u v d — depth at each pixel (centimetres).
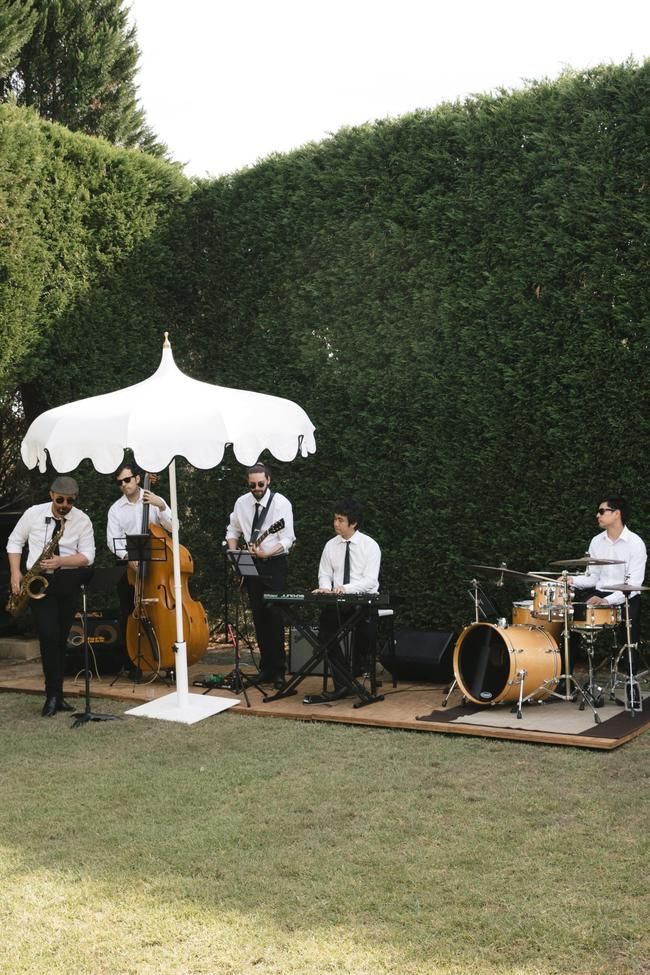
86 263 940
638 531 740
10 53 1481
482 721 621
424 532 833
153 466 600
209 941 349
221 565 962
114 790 522
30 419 996
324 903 377
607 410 747
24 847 444
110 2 1655
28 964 334
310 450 691
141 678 784
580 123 764
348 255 876
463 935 349
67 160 927
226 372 960
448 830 450
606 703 664
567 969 324
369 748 587
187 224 989
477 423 807
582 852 419
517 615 689
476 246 807
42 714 691
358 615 679
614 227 742
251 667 853
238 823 468
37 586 690
